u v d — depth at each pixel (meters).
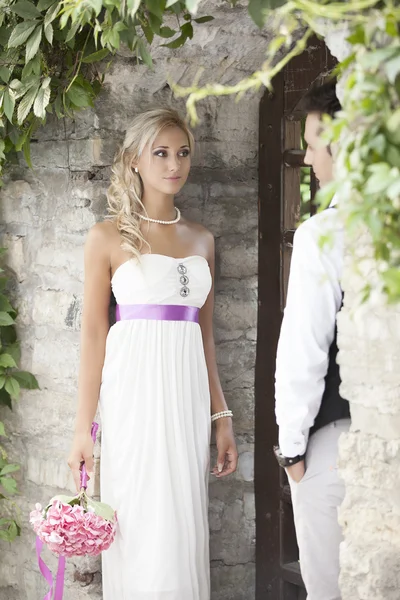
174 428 4.16
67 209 4.63
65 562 4.57
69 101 4.32
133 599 4.11
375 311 2.79
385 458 2.83
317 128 3.14
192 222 4.55
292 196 4.76
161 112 4.24
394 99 2.21
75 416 4.62
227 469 4.60
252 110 4.85
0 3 4.14
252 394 4.95
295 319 3.08
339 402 3.15
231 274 4.88
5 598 5.19
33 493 4.95
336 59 4.38
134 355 4.15
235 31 4.34
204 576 4.30
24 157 4.87
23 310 4.95
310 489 3.17
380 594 2.84
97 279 4.23
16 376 4.86
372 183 2.10
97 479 4.42
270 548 4.85
